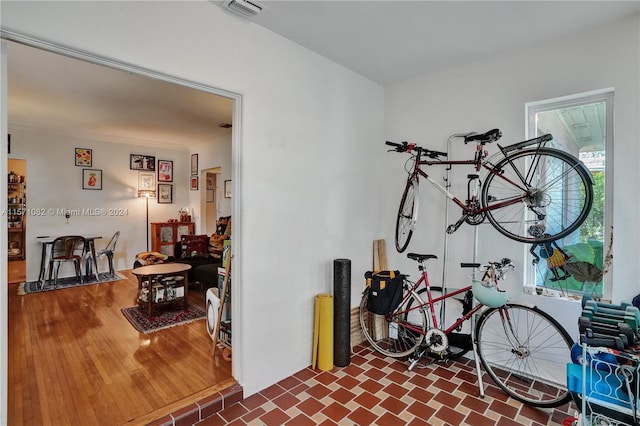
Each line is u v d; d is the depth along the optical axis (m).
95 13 1.59
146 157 6.47
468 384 2.37
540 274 2.50
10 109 4.24
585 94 2.27
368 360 2.78
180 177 6.96
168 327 3.36
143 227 6.45
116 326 3.37
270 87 2.34
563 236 2.10
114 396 2.10
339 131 2.92
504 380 2.39
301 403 2.15
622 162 2.09
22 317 3.61
